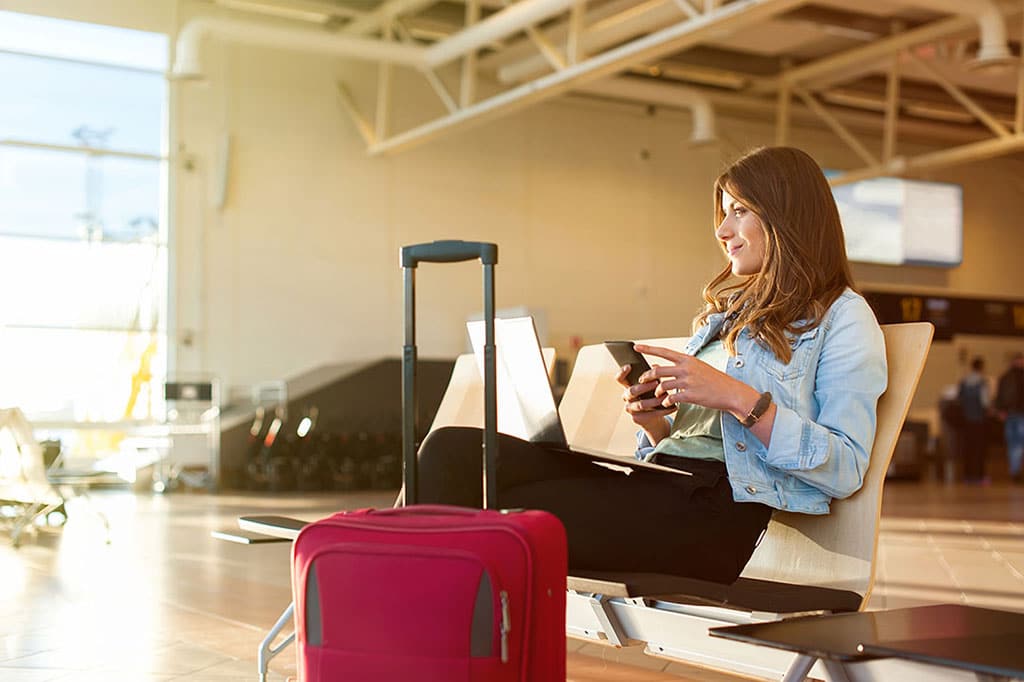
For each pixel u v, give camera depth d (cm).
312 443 1168
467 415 283
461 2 1227
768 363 188
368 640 144
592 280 1464
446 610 141
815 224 192
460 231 1388
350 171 1325
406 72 1367
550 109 1454
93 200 1212
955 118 1652
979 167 1725
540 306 1427
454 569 141
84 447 1199
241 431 1198
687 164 1545
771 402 176
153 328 1230
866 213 1605
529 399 185
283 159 1291
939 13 1224
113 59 1223
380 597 143
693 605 182
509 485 185
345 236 1319
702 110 1333
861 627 130
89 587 469
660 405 188
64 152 1202
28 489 614
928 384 1570
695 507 184
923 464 1402
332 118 1318
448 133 1161
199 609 411
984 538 675
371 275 1330
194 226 1245
